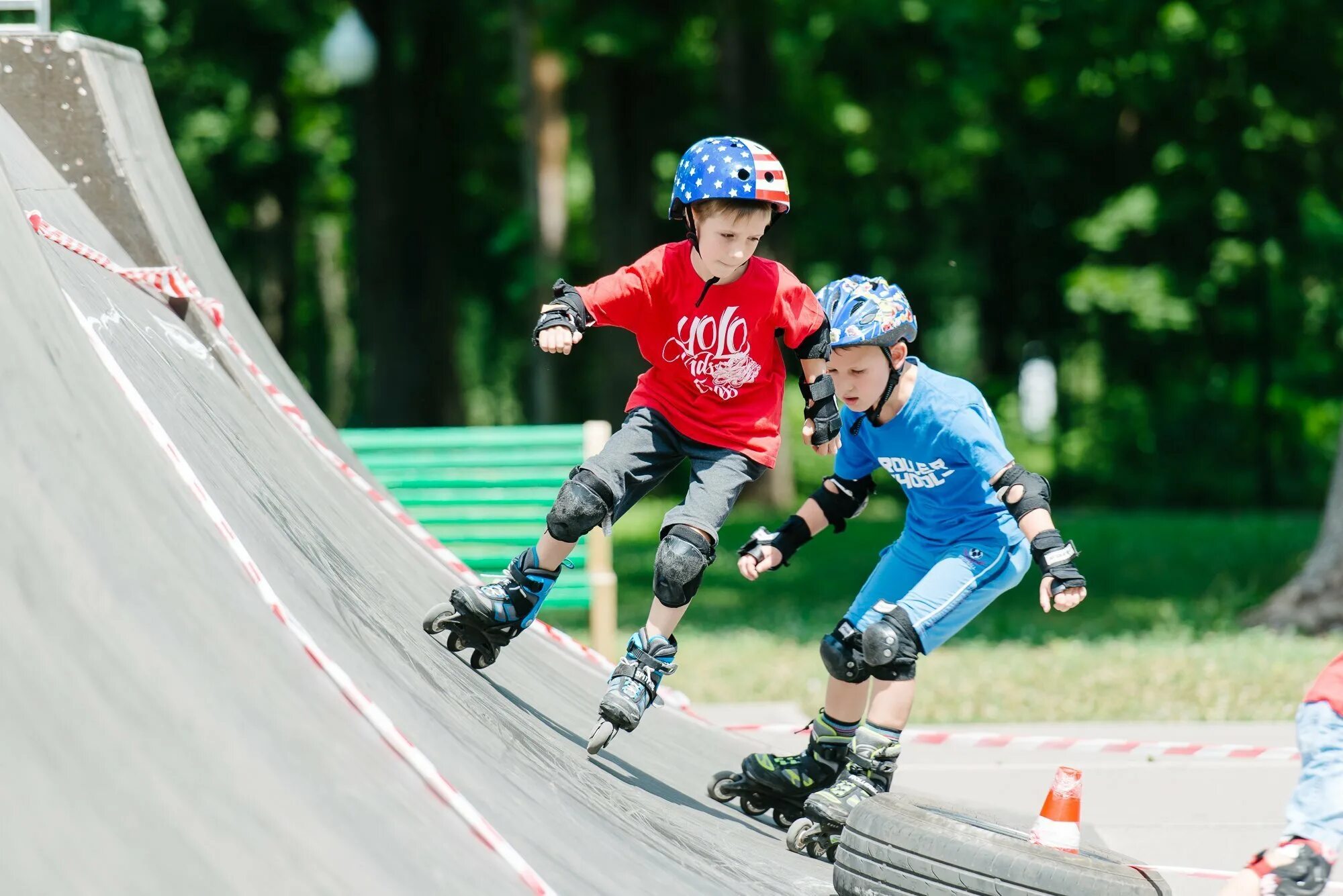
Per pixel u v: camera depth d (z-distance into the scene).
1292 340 104.88
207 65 99.69
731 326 15.37
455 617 15.62
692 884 12.09
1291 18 56.94
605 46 69.62
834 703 17.02
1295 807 11.66
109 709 7.98
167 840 7.54
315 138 127.31
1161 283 93.75
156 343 16.47
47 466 9.07
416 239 105.44
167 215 23.22
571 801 12.56
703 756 19.61
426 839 9.27
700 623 48.25
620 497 15.71
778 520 81.50
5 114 20.84
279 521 14.14
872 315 15.72
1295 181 70.88
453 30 106.31
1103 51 61.66
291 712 9.40
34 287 10.52
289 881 7.91
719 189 14.63
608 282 15.49
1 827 6.83
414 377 104.69
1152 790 23.48
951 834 12.74
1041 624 46.31
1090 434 109.69
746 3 72.56
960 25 63.25
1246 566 60.31
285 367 26.73
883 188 107.38
